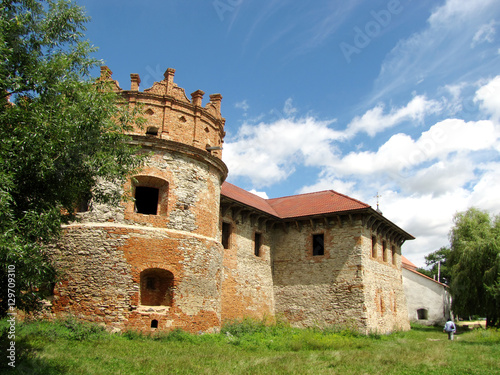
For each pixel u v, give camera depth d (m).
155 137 17.27
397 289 29.44
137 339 14.66
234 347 15.64
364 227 25.00
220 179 20.59
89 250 15.88
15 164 8.95
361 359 13.84
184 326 16.27
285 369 11.39
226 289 22.36
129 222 16.45
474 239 29.77
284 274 26.47
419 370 12.03
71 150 9.84
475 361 13.85
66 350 11.78
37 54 10.28
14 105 9.94
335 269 24.69
